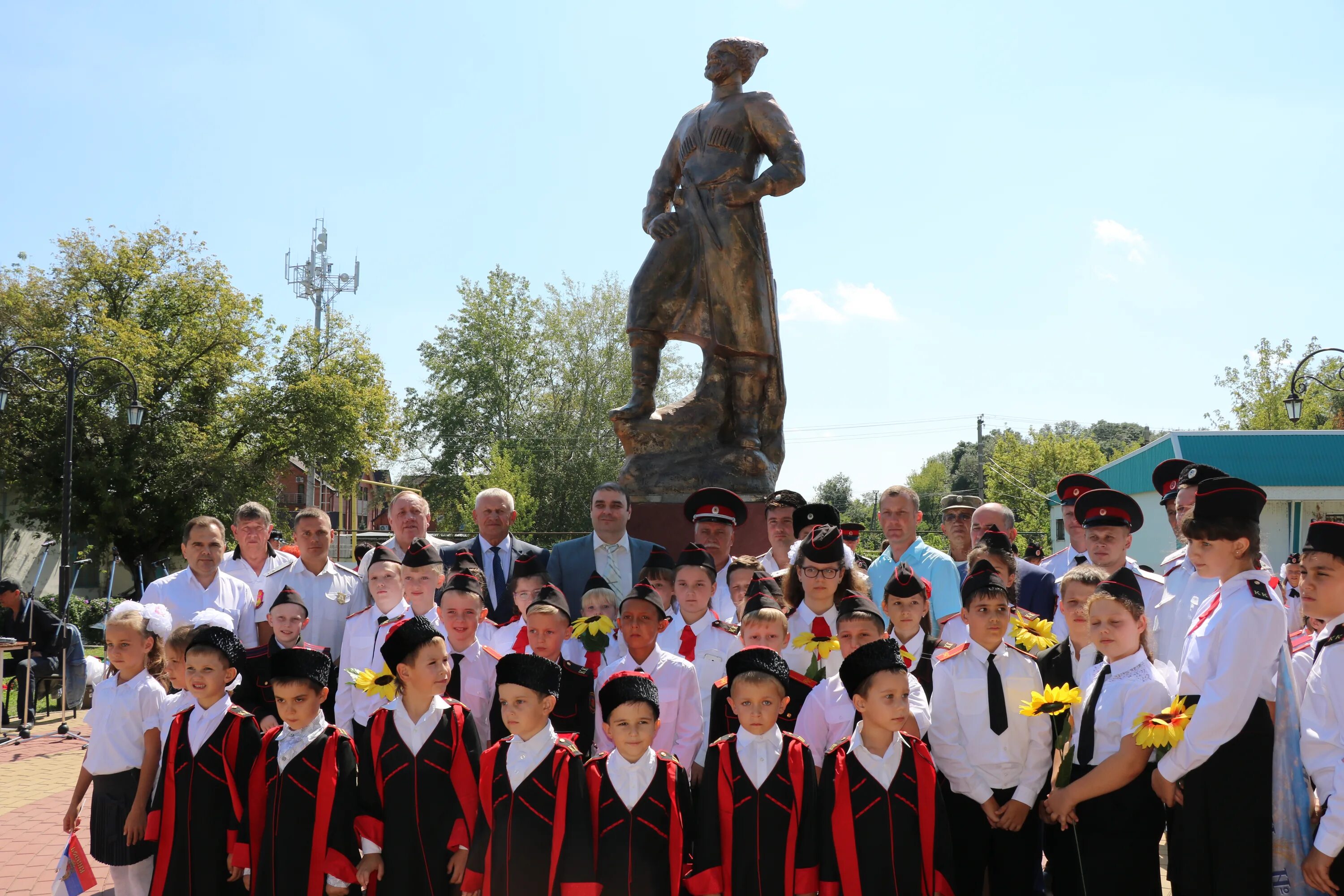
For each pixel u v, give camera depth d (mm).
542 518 40906
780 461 8578
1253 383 41812
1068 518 7262
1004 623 4504
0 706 11828
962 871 4465
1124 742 4078
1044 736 4414
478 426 42938
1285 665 3846
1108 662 4363
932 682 4680
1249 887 3799
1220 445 26188
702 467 8117
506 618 6129
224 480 30969
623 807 3994
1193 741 3799
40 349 19422
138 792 4934
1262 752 3855
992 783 4379
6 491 31125
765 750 4066
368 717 5227
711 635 5500
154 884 4652
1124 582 4363
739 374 8359
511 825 4004
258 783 4625
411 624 4480
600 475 40781
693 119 8609
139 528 30297
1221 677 3791
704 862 3992
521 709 4043
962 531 7773
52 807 7609
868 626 4445
